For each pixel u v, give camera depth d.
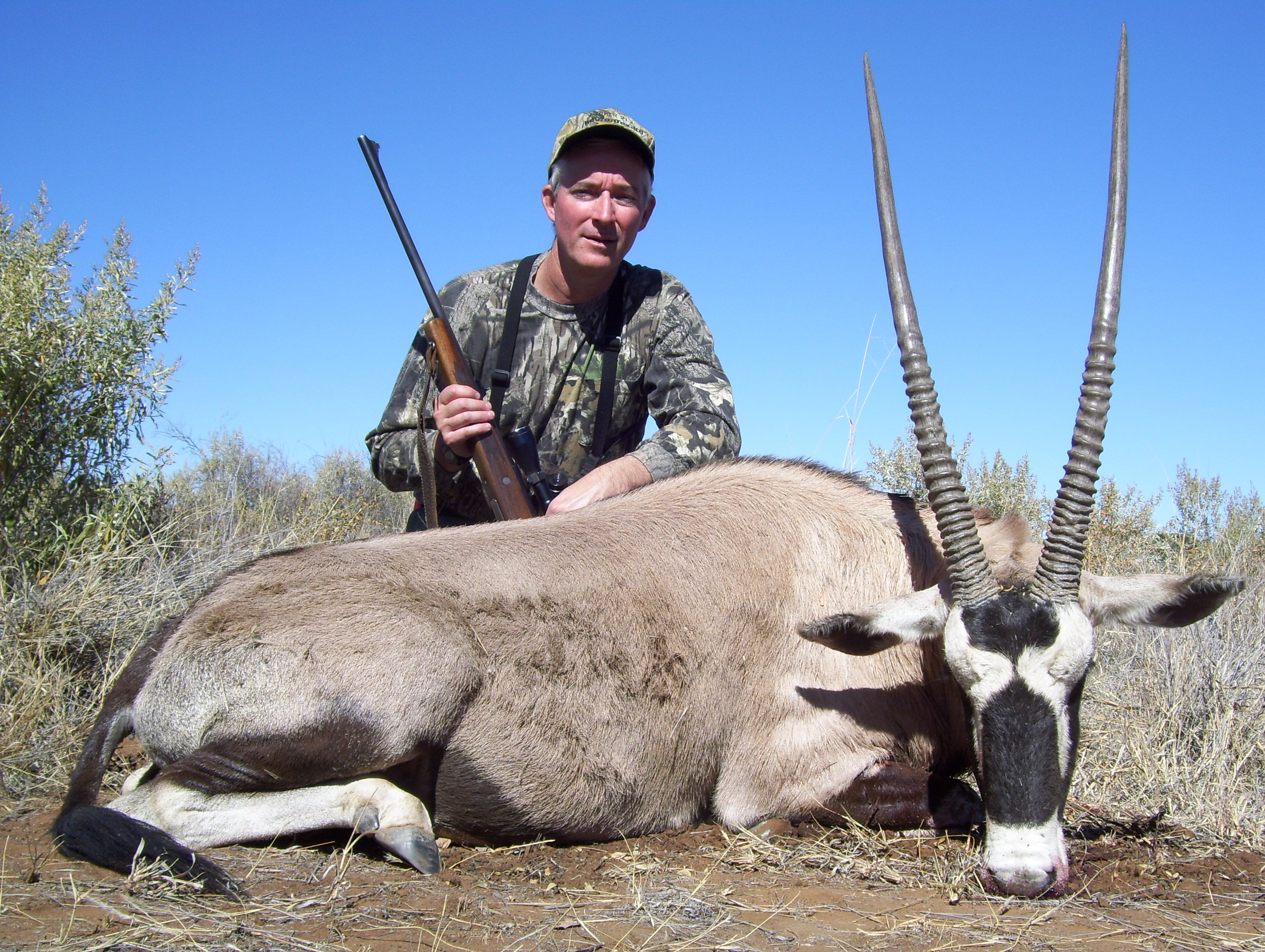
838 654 2.12
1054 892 1.69
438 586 1.98
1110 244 1.92
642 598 2.06
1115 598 1.91
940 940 1.54
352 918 1.56
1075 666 1.75
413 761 1.93
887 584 2.16
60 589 2.76
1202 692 2.58
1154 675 2.72
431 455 2.54
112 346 3.31
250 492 4.83
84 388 3.28
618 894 1.70
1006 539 2.09
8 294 3.11
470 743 1.94
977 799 2.02
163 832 1.69
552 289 2.72
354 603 1.93
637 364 2.75
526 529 2.12
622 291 2.76
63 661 2.62
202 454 4.81
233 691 1.86
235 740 1.85
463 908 1.62
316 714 1.85
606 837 2.04
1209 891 1.75
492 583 2.01
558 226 2.66
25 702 2.41
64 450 3.26
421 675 1.89
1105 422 1.79
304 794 1.86
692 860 1.90
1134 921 1.62
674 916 1.60
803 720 2.09
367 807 1.83
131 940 1.45
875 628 1.93
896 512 2.25
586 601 2.04
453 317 2.73
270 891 1.65
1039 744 1.72
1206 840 1.99
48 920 1.52
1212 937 1.57
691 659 2.07
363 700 1.86
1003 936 1.56
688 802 2.10
